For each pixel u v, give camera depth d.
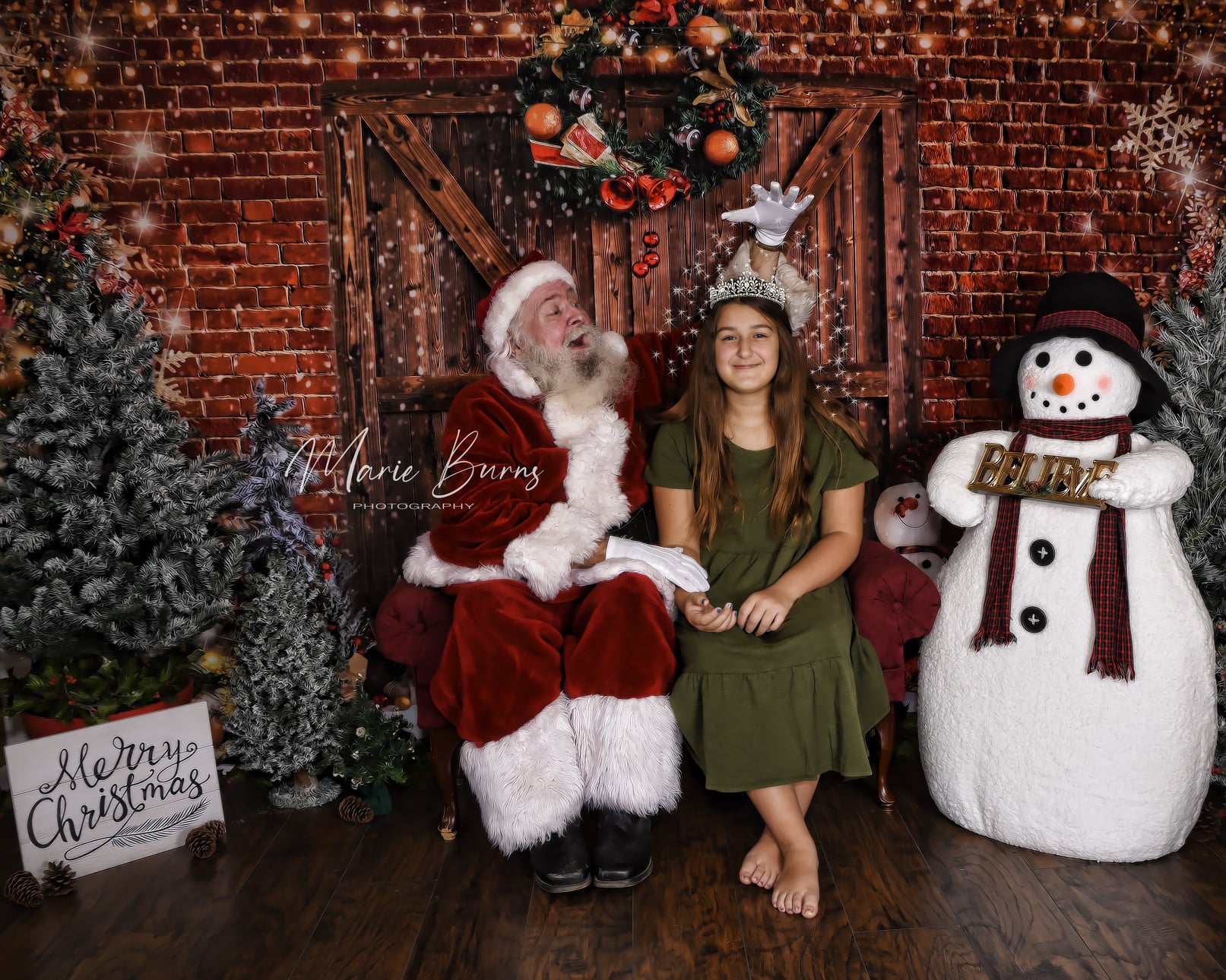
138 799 1.98
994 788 1.92
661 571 2.03
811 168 2.74
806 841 1.82
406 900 1.81
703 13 2.54
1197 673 1.83
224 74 2.64
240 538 2.22
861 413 2.83
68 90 2.62
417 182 2.68
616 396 2.37
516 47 2.66
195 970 1.62
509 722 1.88
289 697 2.15
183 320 2.69
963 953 1.59
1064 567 1.87
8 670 2.18
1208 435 2.13
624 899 1.80
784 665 1.88
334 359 2.73
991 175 2.76
